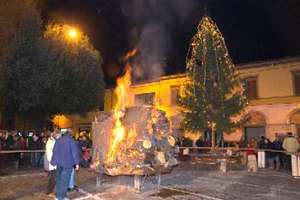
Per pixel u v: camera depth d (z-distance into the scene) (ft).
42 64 65.62
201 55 65.41
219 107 63.46
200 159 52.06
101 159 34.37
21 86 63.72
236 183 37.27
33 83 64.13
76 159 27.07
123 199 28.17
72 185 31.81
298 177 42.06
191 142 69.26
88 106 82.33
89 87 80.94
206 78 64.13
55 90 69.15
